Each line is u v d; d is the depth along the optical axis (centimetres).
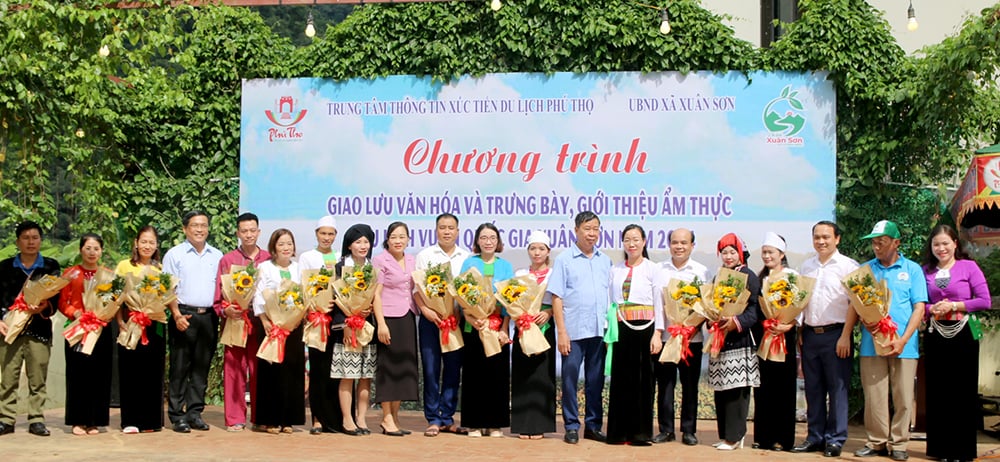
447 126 1029
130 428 839
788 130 992
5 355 825
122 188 1062
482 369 841
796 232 988
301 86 1049
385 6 1038
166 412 1000
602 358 839
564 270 834
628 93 1009
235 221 1061
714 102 1002
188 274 860
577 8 1009
